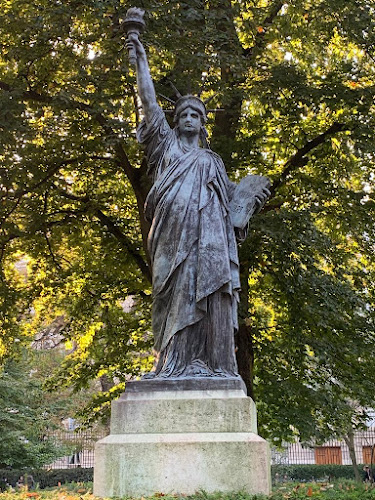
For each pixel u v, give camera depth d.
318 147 16.00
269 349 15.30
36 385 31.50
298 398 15.22
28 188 14.41
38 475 34.41
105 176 16.00
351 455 29.38
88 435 33.91
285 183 15.91
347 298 14.30
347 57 16.86
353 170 16.52
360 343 14.76
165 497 5.21
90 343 18.17
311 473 36.91
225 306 6.73
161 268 6.86
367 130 14.43
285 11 16.36
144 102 7.59
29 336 19.89
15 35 13.72
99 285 17.14
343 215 15.45
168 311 6.76
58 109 13.11
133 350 17.17
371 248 16.19
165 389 6.23
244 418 6.01
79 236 16.61
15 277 18.08
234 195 7.53
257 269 15.16
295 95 14.59
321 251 14.43
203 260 6.71
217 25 14.92
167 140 7.53
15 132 13.00
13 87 13.60
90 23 14.13
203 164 7.23
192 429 6.00
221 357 6.59
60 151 14.05
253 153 15.69
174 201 6.98
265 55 16.75
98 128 14.09
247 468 5.69
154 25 12.95
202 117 7.84
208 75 13.74
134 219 17.20
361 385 15.11
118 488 5.73
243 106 16.56
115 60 13.47
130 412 6.11
